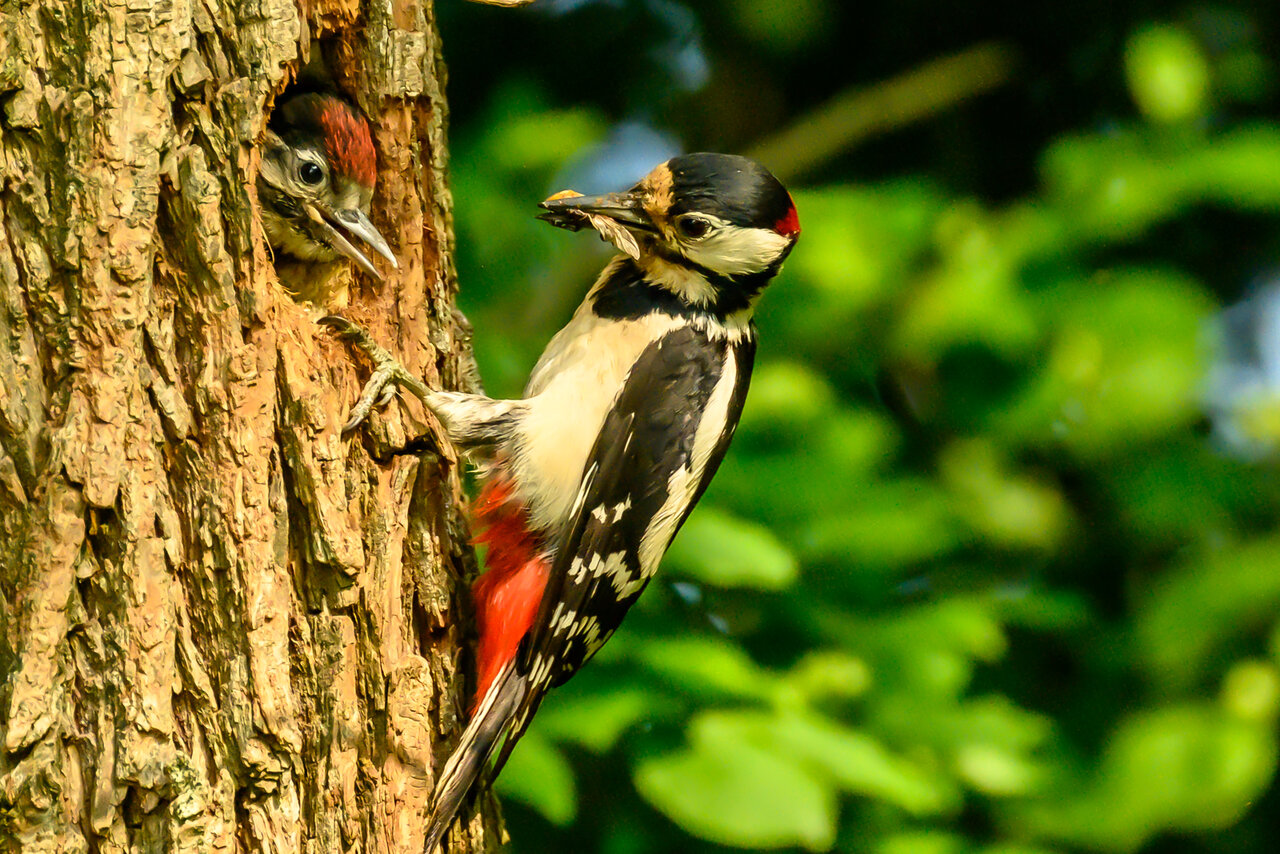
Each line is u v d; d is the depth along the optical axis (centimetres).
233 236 598
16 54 563
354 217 739
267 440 604
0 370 559
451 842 687
